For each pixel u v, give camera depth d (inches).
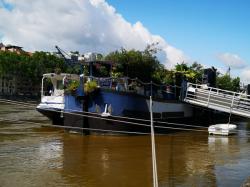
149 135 961.5
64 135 927.7
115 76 1064.2
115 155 687.1
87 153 701.3
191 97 1154.7
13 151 705.0
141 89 1018.1
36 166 587.8
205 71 1406.3
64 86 1096.2
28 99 3821.4
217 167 598.9
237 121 1604.3
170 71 1267.2
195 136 992.9
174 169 583.2
